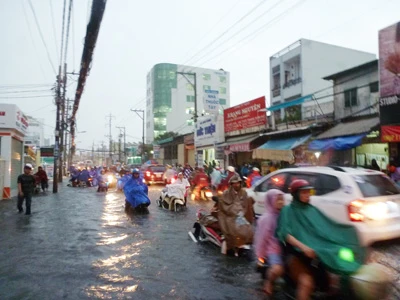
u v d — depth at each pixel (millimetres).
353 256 3719
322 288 3947
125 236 8539
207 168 25391
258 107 22922
